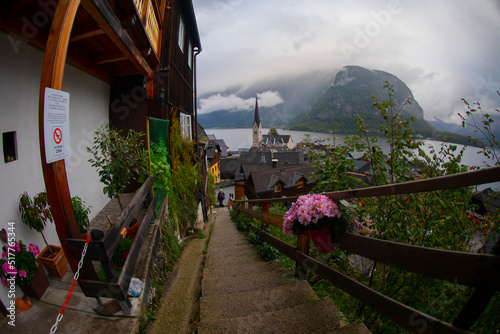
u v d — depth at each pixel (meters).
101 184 4.53
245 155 48.47
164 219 4.64
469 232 2.34
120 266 2.88
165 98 6.07
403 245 1.49
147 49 4.12
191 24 8.91
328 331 1.83
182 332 2.45
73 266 1.99
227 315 2.20
